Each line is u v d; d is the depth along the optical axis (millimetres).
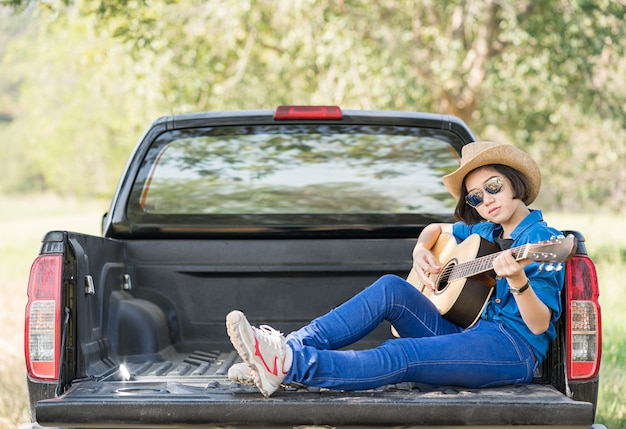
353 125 4520
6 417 5914
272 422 3068
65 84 23188
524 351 3438
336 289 4309
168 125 4484
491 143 3711
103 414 3064
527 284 3260
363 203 4609
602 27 12984
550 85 12914
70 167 38250
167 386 3381
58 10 8891
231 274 4297
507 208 3568
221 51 13562
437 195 4598
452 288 3629
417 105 13461
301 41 13180
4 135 75250
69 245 3438
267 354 3178
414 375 3355
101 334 3803
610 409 5984
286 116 4484
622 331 8594
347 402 3064
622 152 14172
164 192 4449
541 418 3053
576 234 3545
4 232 29062
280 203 4570
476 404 3055
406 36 12945
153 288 4293
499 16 14164
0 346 8617
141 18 10789
